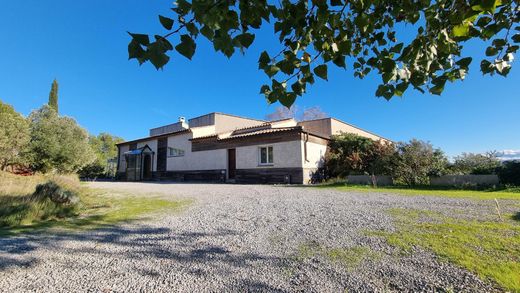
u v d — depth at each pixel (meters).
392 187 10.55
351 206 5.90
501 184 9.70
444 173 11.24
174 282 2.44
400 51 1.77
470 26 1.66
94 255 3.17
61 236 3.98
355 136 15.18
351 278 2.40
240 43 1.33
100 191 9.89
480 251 2.89
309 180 13.69
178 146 19.66
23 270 2.74
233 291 2.25
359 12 1.72
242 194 8.58
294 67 1.64
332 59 1.73
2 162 11.47
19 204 5.45
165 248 3.38
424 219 4.46
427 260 2.71
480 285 2.17
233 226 4.38
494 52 1.89
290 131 13.73
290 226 4.29
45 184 6.46
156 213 5.62
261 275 2.54
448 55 1.71
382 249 3.09
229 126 22.25
